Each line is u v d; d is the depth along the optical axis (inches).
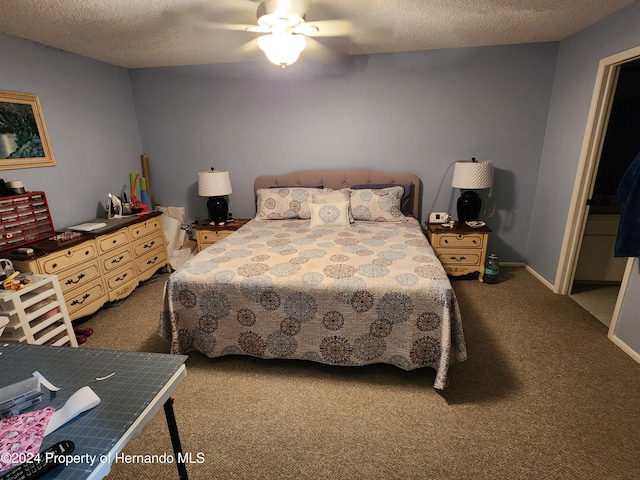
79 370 39.9
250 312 80.4
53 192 115.0
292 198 136.1
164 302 83.8
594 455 59.5
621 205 82.8
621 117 118.6
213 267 86.0
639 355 83.0
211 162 155.3
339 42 117.6
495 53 126.0
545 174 130.4
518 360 85.1
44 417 32.3
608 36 95.6
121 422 31.9
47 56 111.4
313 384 79.0
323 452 61.6
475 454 60.4
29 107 105.7
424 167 142.5
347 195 133.0
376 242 102.1
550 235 126.3
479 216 142.9
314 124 143.9
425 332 74.6
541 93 127.7
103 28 96.9
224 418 69.8
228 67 141.3
